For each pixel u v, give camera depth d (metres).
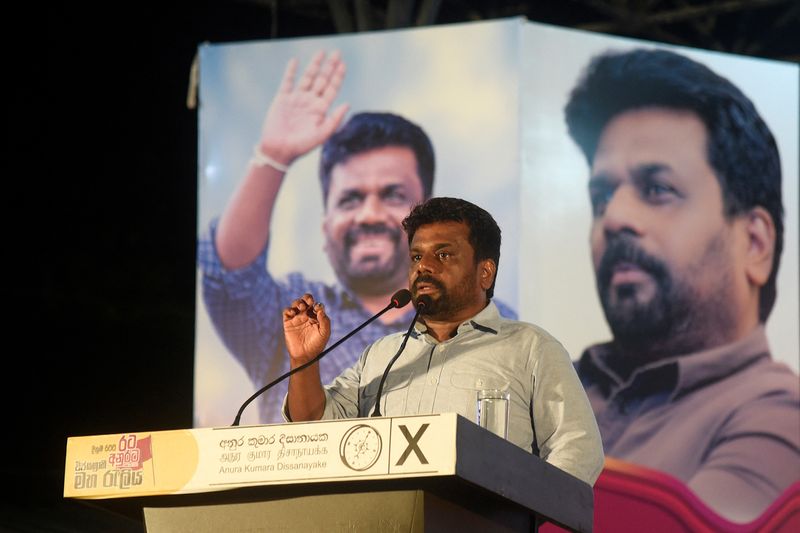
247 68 12.84
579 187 12.20
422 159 12.26
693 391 11.89
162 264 19.06
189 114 18.56
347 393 5.46
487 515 4.15
